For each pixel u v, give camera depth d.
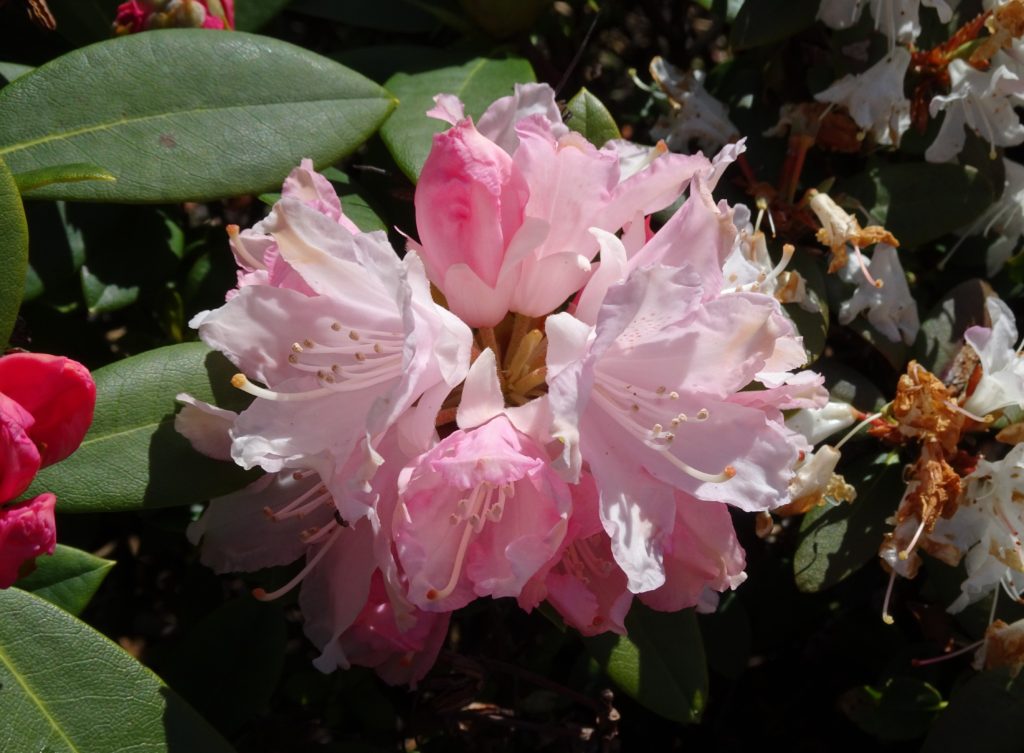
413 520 0.20
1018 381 0.27
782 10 0.30
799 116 0.30
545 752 0.35
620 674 0.26
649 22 0.44
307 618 0.23
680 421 0.21
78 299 0.32
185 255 0.34
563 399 0.19
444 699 0.30
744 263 0.24
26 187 0.23
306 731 0.34
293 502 0.23
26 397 0.19
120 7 0.27
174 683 0.28
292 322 0.21
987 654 0.28
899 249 0.34
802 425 0.27
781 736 0.39
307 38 0.43
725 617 0.35
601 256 0.21
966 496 0.27
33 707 0.22
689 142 0.33
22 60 0.33
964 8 0.31
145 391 0.24
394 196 0.30
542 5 0.32
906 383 0.27
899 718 0.32
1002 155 0.32
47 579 0.24
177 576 0.42
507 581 0.20
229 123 0.26
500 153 0.22
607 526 0.20
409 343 0.18
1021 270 0.35
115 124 0.25
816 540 0.29
